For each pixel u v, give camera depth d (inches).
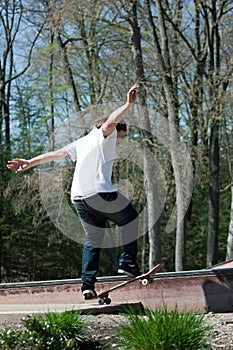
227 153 872.9
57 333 177.5
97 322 212.7
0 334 174.7
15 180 775.7
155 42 745.0
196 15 823.1
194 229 1015.0
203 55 810.8
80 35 806.5
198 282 249.1
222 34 789.9
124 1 690.2
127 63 750.5
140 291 252.2
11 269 923.4
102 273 924.6
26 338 172.6
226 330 200.4
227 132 834.8
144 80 721.6
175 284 250.2
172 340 159.5
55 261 937.5
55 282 267.0
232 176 823.1
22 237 911.0
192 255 1022.4
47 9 716.7
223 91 709.3
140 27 775.7
